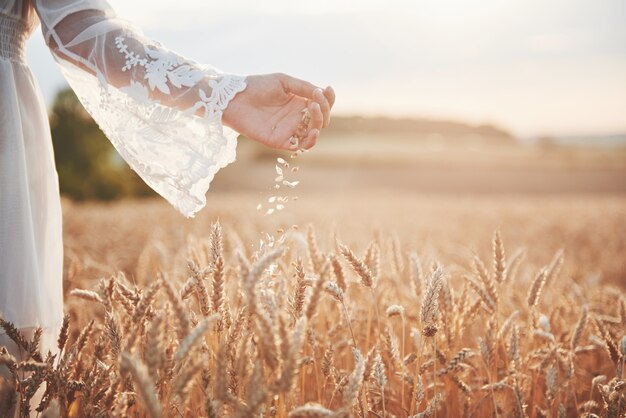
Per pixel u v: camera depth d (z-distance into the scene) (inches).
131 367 27.4
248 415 28.6
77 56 38.0
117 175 716.0
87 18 37.9
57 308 40.7
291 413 30.5
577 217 247.4
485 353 39.5
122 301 37.1
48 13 37.2
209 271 35.4
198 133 38.3
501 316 47.0
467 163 1063.6
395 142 1387.8
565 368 41.3
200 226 129.5
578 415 42.0
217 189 787.4
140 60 37.7
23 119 38.8
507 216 254.5
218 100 38.1
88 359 40.2
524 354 44.6
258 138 39.1
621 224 216.2
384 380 35.4
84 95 39.7
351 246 76.1
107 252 92.7
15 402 34.0
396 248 51.3
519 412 37.5
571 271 85.0
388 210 284.0
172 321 36.1
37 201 39.6
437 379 44.9
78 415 37.5
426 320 36.4
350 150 1237.1
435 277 36.7
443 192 794.2
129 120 38.5
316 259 41.0
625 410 37.5
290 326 35.7
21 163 37.6
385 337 40.6
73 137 695.1
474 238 164.6
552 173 950.4
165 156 38.5
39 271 39.5
